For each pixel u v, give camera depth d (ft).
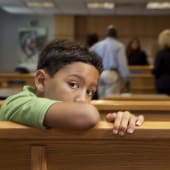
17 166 1.84
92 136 1.81
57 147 1.83
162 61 12.12
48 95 2.42
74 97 2.34
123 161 1.84
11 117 2.06
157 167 1.85
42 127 1.81
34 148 1.82
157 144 1.83
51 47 2.57
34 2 22.00
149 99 6.44
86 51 2.52
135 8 23.22
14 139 1.82
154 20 26.17
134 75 15.62
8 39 28.27
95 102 4.64
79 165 1.84
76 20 26.22
